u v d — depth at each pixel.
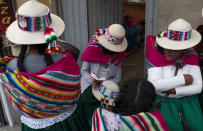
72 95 1.33
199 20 2.91
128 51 7.31
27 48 1.26
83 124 1.63
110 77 2.54
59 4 4.13
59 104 1.26
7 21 4.02
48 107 1.24
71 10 4.18
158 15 3.24
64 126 1.45
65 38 4.43
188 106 1.87
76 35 4.35
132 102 1.13
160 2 3.17
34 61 1.22
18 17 1.18
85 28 4.25
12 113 3.04
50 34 1.17
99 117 1.19
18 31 1.23
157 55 1.89
